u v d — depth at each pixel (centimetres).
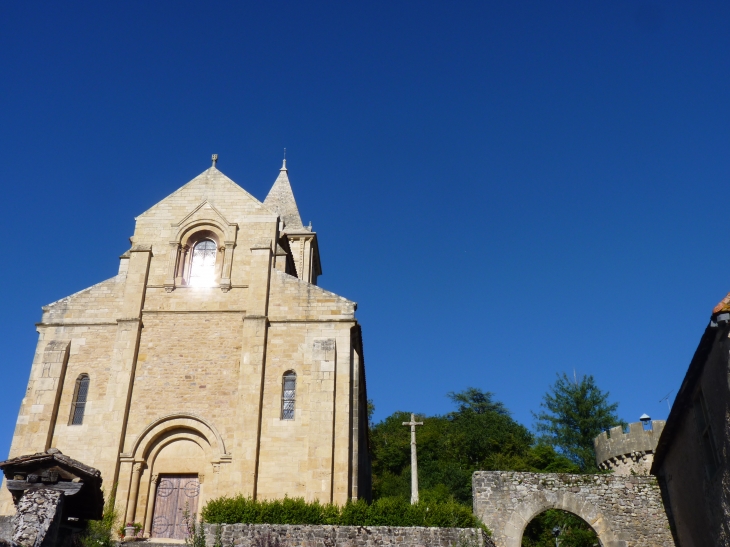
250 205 3186
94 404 2794
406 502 2389
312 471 2634
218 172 3291
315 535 2203
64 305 2980
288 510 2292
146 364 2873
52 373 2830
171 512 2677
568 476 2670
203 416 2772
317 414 2728
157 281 3033
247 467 2644
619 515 2597
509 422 5644
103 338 2919
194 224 3148
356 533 2212
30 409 2764
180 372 2855
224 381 2831
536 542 3922
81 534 1792
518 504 2612
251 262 3039
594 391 5559
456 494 4603
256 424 2717
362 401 3419
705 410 2081
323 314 2923
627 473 3653
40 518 1499
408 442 5703
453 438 5478
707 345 1903
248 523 2234
